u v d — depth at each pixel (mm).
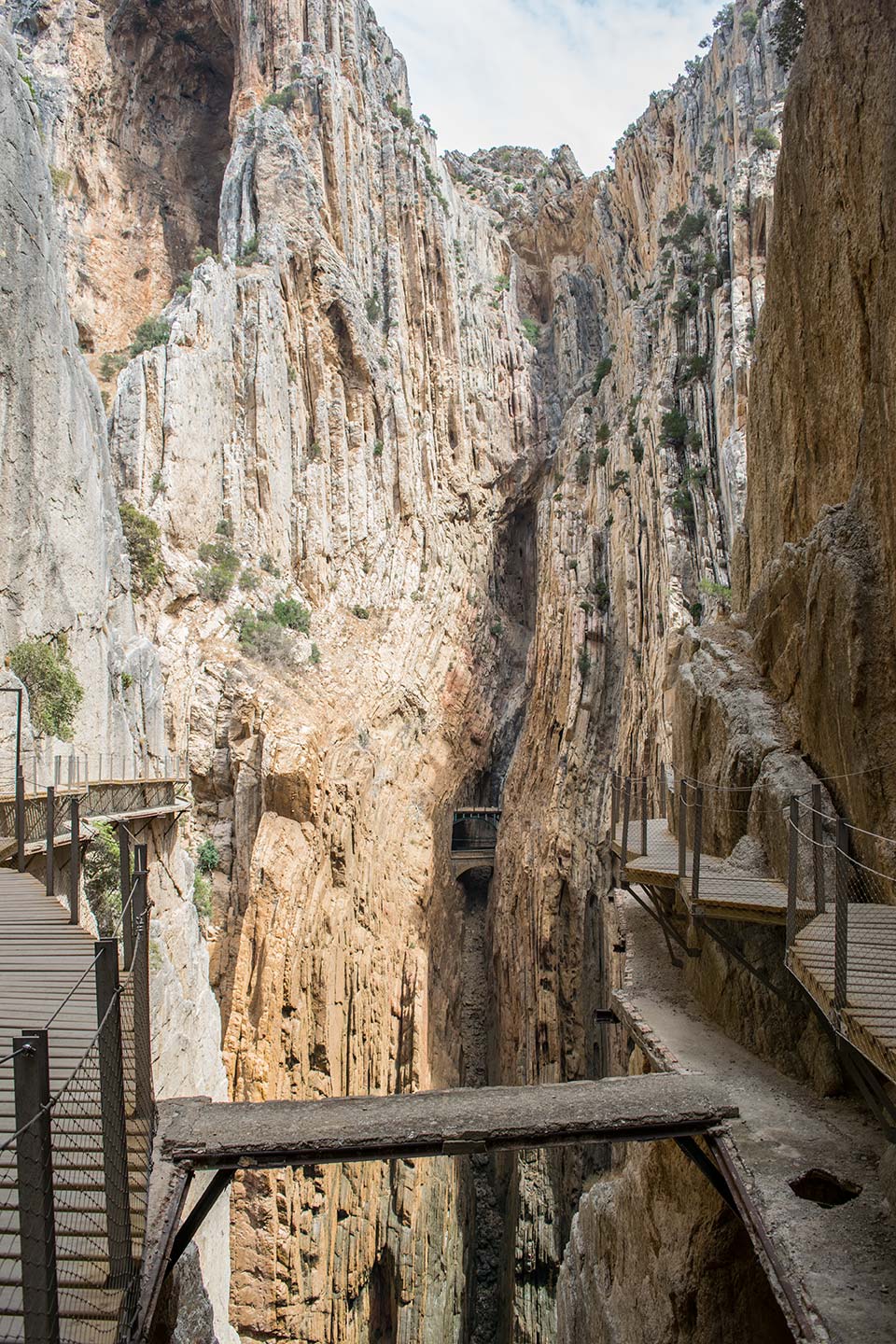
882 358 14047
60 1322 5422
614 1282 15961
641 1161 14516
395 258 68375
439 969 53531
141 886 9086
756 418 23438
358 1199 38375
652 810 41625
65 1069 7488
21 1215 4867
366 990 44812
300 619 52688
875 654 13125
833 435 17234
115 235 64938
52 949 10891
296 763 42719
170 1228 7625
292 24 66875
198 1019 27984
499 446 73688
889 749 12633
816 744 14828
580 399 71812
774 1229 8961
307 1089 39594
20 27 64375
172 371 49562
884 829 12430
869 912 11391
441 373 70625
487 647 68562
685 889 13547
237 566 50875
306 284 59844
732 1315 11055
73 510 30219
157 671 38312
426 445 66750
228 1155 8828
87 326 61250
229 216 61125
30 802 18109
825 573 14438
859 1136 10953
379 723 54219
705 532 45406
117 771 31953
